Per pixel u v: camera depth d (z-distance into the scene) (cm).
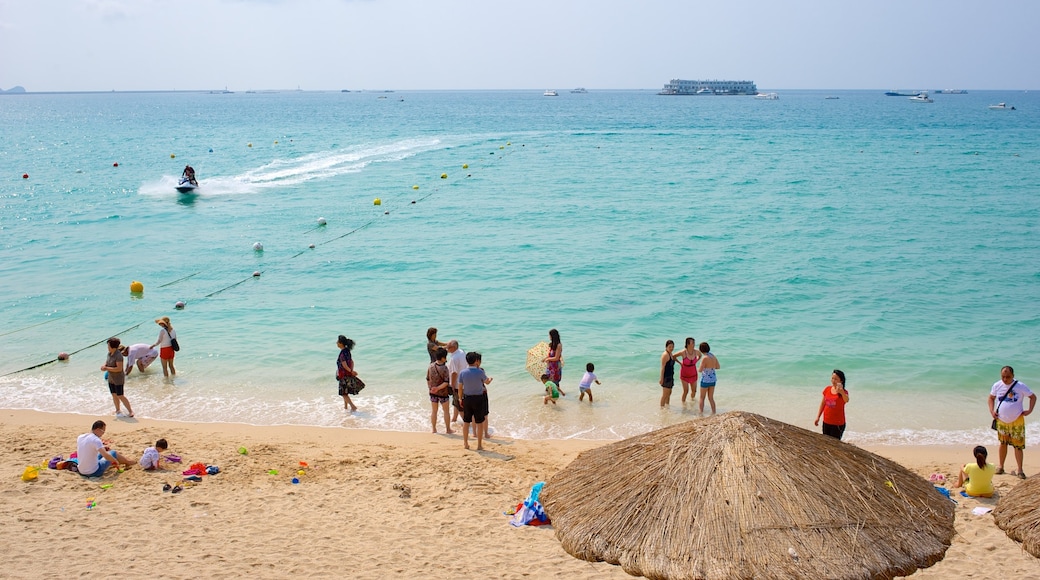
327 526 950
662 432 697
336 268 2520
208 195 3978
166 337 1575
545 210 3562
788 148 6631
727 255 2634
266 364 1648
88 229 3127
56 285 2309
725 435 642
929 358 1672
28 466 1101
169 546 879
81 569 812
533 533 942
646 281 2312
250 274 2455
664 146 6856
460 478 1107
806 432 670
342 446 1226
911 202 3706
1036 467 1177
